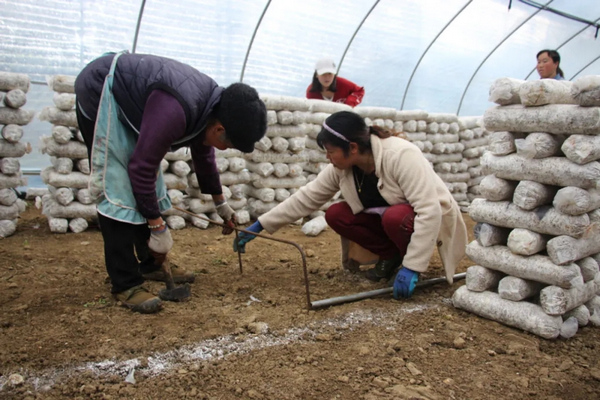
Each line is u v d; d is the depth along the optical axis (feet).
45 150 15.98
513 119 9.20
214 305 10.12
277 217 11.60
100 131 8.48
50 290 10.55
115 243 9.25
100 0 19.86
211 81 8.71
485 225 9.77
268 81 24.98
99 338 8.36
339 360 8.07
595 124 8.19
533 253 9.21
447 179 24.32
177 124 8.06
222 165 17.35
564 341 9.18
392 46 26.35
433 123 23.57
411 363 7.98
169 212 16.92
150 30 21.17
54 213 15.72
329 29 24.48
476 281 10.01
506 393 7.34
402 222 10.25
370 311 10.07
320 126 19.92
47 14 19.52
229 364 7.80
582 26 29.40
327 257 14.43
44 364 7.50
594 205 8.76
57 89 15.21
